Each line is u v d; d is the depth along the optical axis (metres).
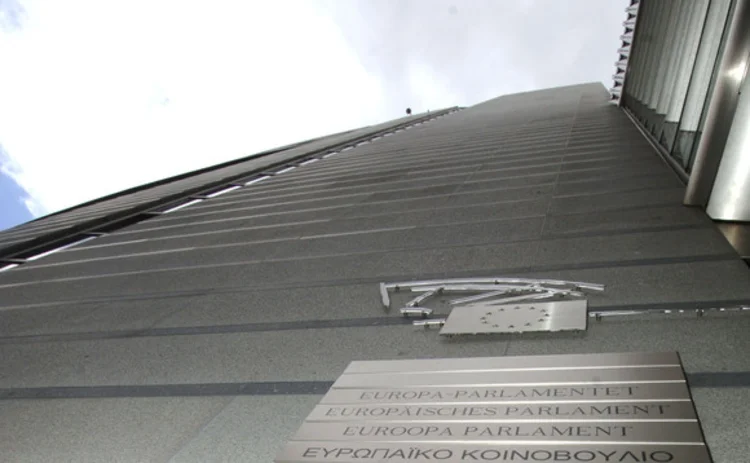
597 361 3.38
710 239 5.65
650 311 4.19
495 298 5.02
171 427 3.72
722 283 4.58
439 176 12.66
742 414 2.93
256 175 19.00
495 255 6.25
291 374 4.21
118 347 5.37
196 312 6.04
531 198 8.75
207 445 3.44
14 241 12.69
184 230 11.24
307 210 11.09
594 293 4.77
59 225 14.41
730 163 6.05
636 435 2.67
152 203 14.75
